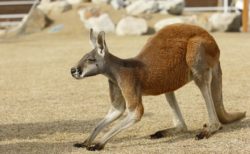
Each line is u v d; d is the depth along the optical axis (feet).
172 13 139.33
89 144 39.70
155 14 138.10
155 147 39.14
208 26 129.39
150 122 47.01
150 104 54.03
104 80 69.97
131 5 139.95
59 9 141.79
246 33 126.41
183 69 40.42
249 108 51.83
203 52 40.50
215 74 42.16
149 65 39.68
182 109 51.44
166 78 39.93
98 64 38.78
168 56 39.99
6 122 49.11
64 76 74.23
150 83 39.68
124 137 42.55
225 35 121.39
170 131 42.37
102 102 56.75
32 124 48.06
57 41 120.16
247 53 89.71
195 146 38.93
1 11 164.55
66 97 59.98
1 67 85.46
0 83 70.95
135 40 115.65
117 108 39.86
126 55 91.30
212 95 42.42
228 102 54.65
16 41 125.29
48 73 77.46
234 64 78.54
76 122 48.34
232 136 41.16
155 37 40.81
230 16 130.31
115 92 39.68
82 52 99.40
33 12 139.95
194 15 134.92
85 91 63.16
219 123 42.01
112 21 135.33
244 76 69.05
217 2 162.50
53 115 51.39
